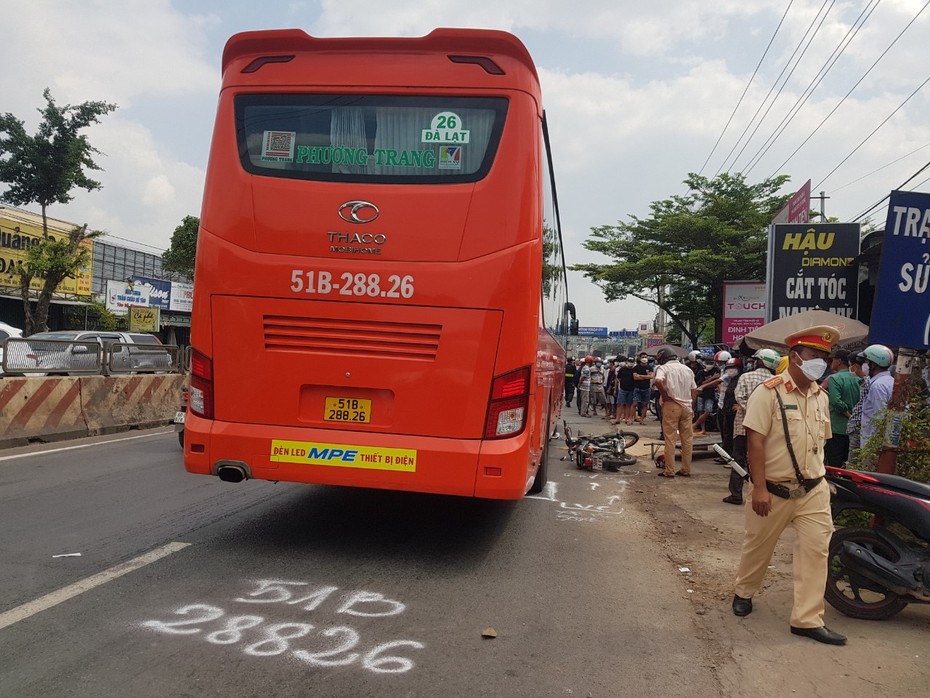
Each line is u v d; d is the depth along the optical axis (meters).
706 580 5.12
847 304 13.62
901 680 3.53
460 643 3.78
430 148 4.99
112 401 12.50
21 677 3.20
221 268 5.07
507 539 6.07
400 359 4.92
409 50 5.07
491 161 4.95
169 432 12.52
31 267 25.75
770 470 4.20
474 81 5.01
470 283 4.88
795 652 3.85
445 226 4.91
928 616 4.51
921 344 5.59
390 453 4.89
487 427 4.88
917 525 4.28
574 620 4.21
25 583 4.46
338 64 5.11
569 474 10.16
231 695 3.09
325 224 4.99
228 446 5.05
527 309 4.93
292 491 7.54
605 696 3.26
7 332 14.62
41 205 29.08
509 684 3.32
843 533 4.55
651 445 12.88
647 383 19.05
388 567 5.07
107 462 9.10
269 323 5.03
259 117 5.14
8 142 28.17
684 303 30.05
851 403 7.49
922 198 5.57
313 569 4.93
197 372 5.16
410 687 3.24
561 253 10.00
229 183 5.11
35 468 8.57
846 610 4.48
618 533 6.52
